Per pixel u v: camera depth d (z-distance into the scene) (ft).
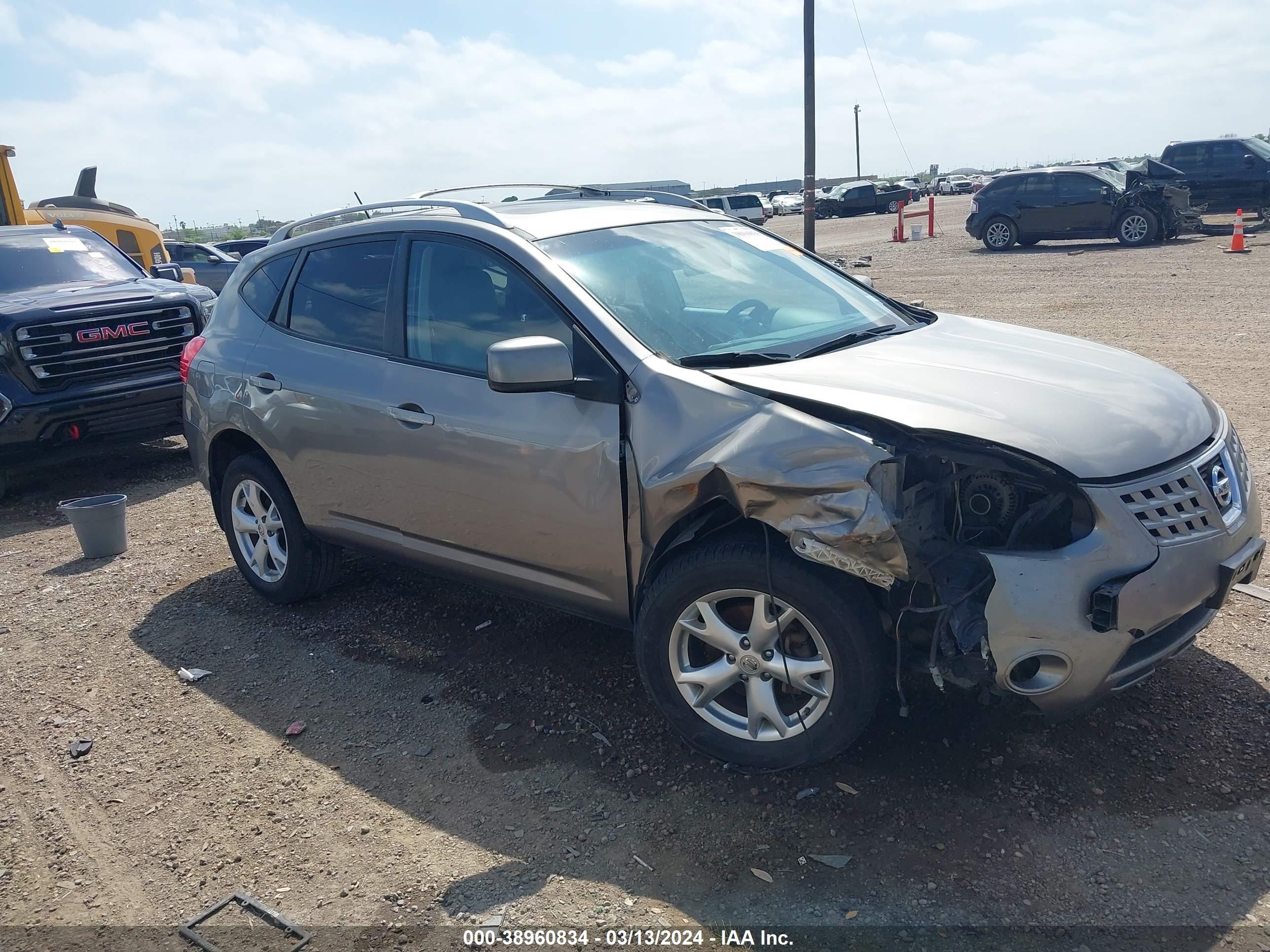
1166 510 9.98
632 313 12.34
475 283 13.29
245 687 14.40
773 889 9.57
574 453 11.78
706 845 10.26
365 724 13.15
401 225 14.39
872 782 11.00
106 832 11.32
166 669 15.19
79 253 31.35
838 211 157.79
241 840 10.97
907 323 14.44
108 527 20.44
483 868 10.21
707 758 11.72
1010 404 10.52
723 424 10.76
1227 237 70.44
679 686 11.35
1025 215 71.72
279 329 15.96
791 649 10.90
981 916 9.07
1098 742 11.43
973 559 10.55
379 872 10.27
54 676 15.23
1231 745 11.22
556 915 9.49
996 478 10.48
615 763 11.80
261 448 16.44
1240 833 9.88
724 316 12.98
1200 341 34.17
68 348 25.82
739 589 10.71
